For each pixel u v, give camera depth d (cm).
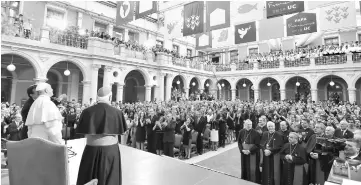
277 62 2152
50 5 1541
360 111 1105
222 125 941
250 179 498
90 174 273
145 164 476
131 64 1692
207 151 867
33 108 292
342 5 910
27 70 1508
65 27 1593
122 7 1038
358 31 2014
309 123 571
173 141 720
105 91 310
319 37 2230
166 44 2420
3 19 1112
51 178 209
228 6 922
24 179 215
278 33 1072
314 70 1889
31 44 1173
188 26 998
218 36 1537
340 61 1795
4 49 1087
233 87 2406
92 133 275
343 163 359
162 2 1403
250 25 1123
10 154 220
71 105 916
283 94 2073
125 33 2012
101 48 1487
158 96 1897
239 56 2759
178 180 390
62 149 209
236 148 920
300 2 801
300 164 422
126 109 1224
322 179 422
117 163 296
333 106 1399
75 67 1647
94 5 1806
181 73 2123
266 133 498
